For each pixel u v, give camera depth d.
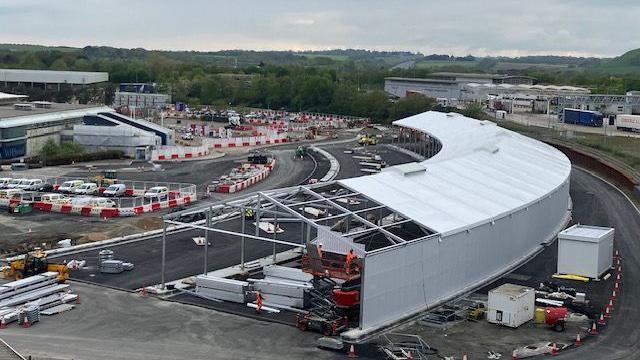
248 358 38.16
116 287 49.88
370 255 41.97
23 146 110.00
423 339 41.31
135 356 38.03
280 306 46.47
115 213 72.88
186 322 43.53
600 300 49.00
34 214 73.12
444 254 48.09
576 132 153.12
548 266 57.03
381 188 53.31
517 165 73.12
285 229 68.25
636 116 156.62
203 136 148.75
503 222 55.28
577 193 88.56
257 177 95.94
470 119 120.62
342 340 40.72
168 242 62.66
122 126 120.38
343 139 150.38
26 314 42.28
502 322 43.78
